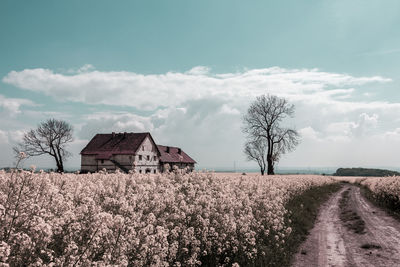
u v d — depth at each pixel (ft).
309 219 64.95
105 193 33.09
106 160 219.20
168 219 30.58
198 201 38.34
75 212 22.52
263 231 42.06
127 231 20.34
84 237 18.94
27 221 18.12
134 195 30.30
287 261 36.73
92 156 224.53
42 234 16.94
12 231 16.76
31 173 22.38
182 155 282.36
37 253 17.03
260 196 58.54
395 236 50.93
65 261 16.93
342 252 42.01
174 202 34.42
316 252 41.98
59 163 227.20
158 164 242.58
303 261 37.86
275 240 40.70
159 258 22.20
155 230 25.98
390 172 509.76
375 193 114.01
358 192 150.61
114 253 18.69
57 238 19.31
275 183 87.76
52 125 224.12
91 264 17.40
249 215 40.32
